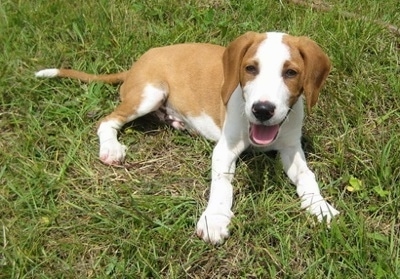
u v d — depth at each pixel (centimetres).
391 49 123
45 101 111
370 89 112
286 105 85
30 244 84
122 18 131
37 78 114
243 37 89
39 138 102
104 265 83
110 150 100
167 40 126
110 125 105
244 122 93
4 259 82
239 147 96
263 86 83
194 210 91
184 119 107
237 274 83
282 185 93
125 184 96
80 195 93
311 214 88
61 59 121
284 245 84
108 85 114
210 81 102
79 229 88
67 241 86
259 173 96
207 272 83
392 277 79
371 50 124
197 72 104
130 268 82
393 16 134
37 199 92
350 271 81
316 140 102
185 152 103
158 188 95
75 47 124
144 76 106
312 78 87
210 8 136
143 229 86
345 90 113
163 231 86
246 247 85
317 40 124
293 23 130
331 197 93
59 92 113
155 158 102
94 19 129
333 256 82
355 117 107
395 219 89
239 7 137
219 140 99
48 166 99
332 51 121
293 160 96
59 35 128
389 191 92
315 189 92
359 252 82
